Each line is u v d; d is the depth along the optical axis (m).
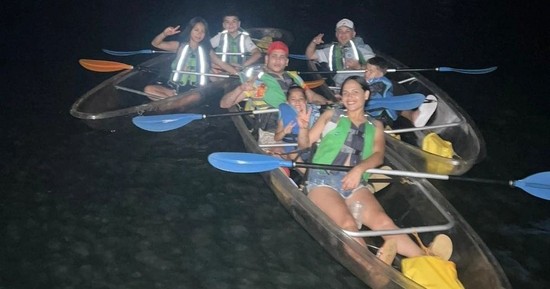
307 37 9.98
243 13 11.15
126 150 5.87
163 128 5.36
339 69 7.00
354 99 4.38
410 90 6.77
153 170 5.55
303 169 4.85
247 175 5.47
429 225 4.43
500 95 7.36
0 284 4.16
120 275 4.27
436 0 11.80
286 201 4.53
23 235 4.66
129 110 6.02
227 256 4.49
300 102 5.00
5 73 7.76
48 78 7.68
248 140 5.15
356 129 4.44
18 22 9.90
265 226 4.83
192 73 6.59
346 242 3.94
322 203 4.29
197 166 5.63
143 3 11.50
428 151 5.28
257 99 5.66
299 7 11.59
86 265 4.36
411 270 3.77
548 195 4.23
